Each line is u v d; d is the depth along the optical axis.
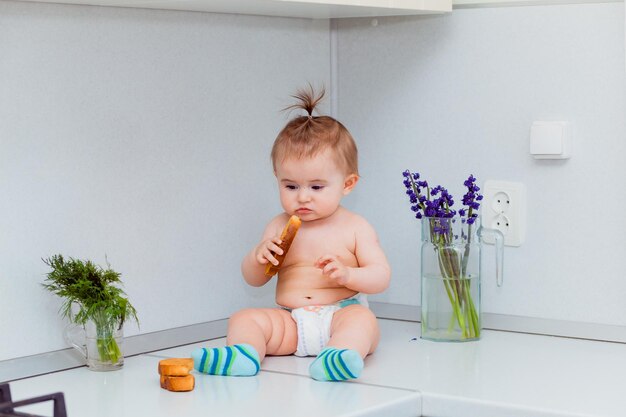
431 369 1.64
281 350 1.75
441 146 2.07
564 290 1.93
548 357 1.74
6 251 1.62
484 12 2.00
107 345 1.62
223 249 2.00
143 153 1.83
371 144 2.17
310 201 1.78
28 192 1.65
